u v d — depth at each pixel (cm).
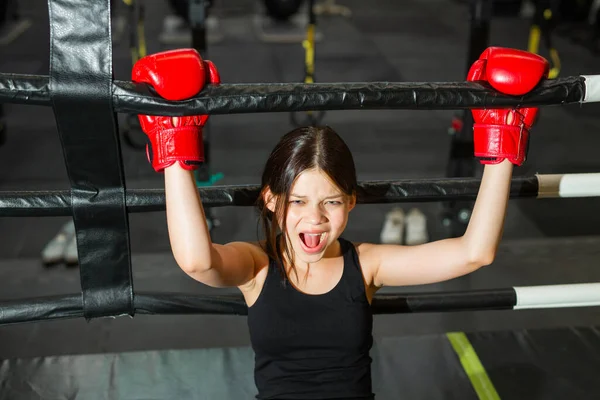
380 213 418
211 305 157
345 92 129
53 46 124
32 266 348
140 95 124
